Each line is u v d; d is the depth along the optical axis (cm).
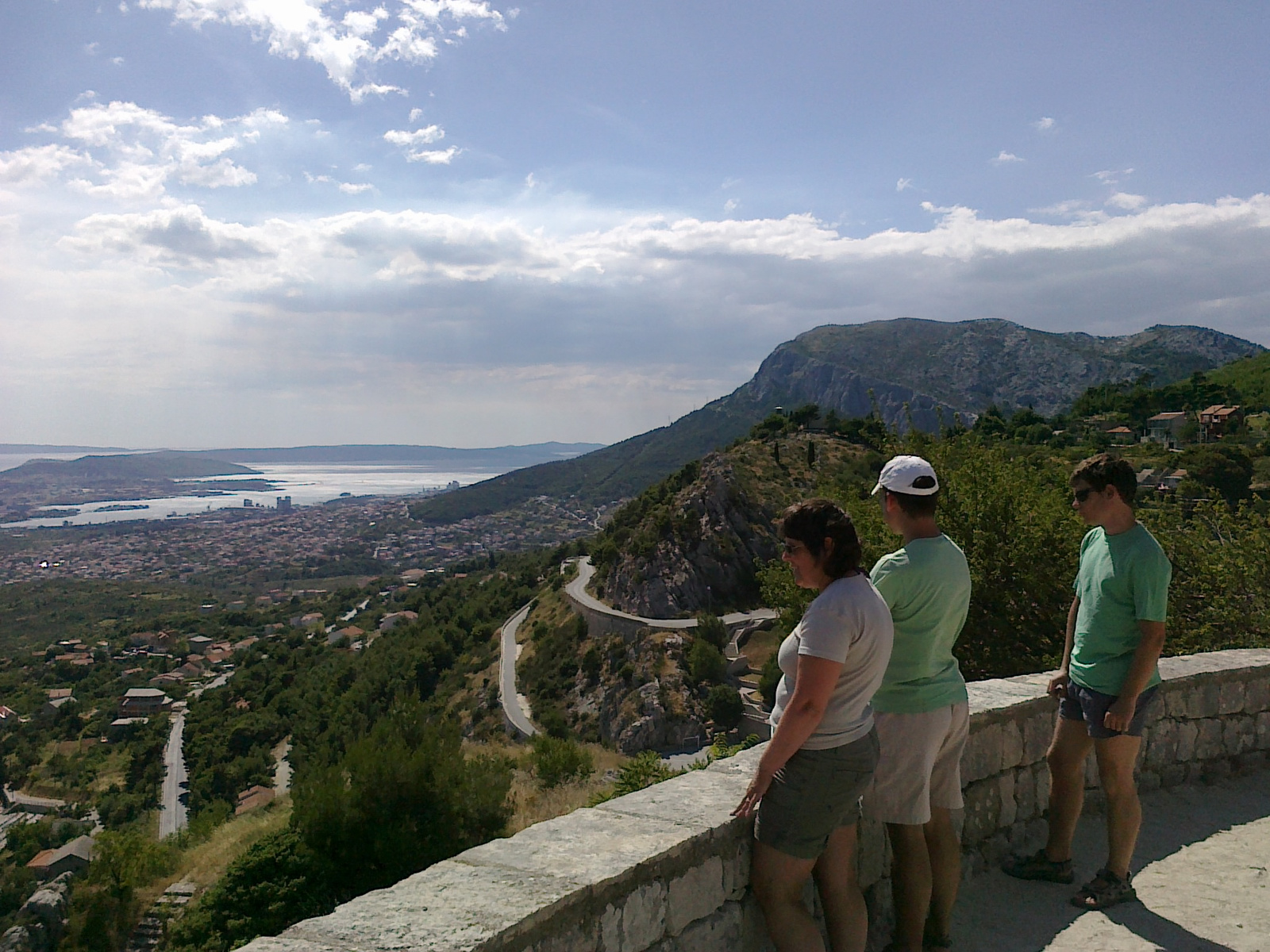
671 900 243
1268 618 1239
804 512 265
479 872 222
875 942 326
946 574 302
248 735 6681
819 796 254
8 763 6806
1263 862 404
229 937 1289
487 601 9525
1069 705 382
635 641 5691
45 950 1580
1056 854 387
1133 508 364
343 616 14025
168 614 15538
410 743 1495
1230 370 13612
